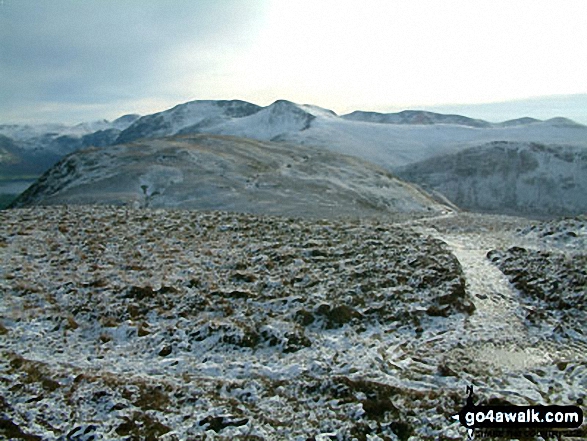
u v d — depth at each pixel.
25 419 9.05
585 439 9.34
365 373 11.62
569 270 19.00
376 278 17.83
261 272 17.94
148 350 12.36
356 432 9.30
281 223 26.09
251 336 13.10
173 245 20.59
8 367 10.71
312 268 18.69
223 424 9.31
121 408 9.52
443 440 9.23
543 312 16.39
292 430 9.29
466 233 29.64
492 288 18.42
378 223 32.06
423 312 15.48
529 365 12.79
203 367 11.59
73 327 13.07
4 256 17.30
